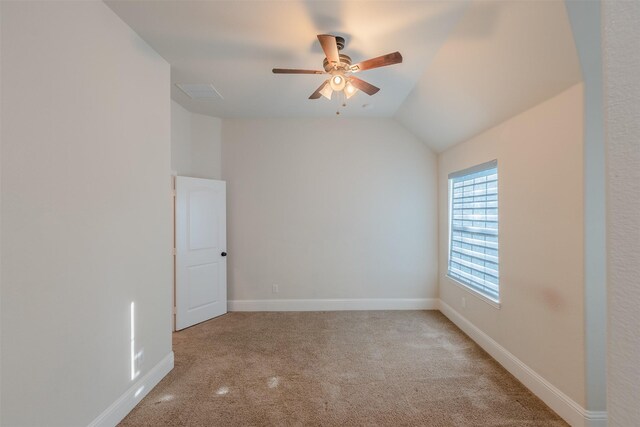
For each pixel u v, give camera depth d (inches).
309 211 169.6
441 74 110.0
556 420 79.0
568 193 77.4
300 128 169.3
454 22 84.9
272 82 123.3
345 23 85.7
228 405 86.2
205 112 159.3
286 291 169.6
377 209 169.6
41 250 59.4
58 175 63.0
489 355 114.8
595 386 72.4
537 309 89.1
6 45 53.2
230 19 83.5
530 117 91.7
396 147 169.6
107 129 76.9
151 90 96.0
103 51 75.6
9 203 53.8
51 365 61.4
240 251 169.0
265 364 109.1
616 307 18.3
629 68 17.6
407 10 80.4
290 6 78.7
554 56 73.0
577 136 74.3
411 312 164.1
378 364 108.7
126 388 82.7
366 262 169.8
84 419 69.0
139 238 89.0
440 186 165.6
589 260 72.9
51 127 61.5
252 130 169.3
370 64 88.1
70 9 65.8
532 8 68.5
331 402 87.4
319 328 142.7
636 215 17.2
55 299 62.3
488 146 116.3
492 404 85.8
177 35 90.0
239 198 169.2
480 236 126.7
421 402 87.0
